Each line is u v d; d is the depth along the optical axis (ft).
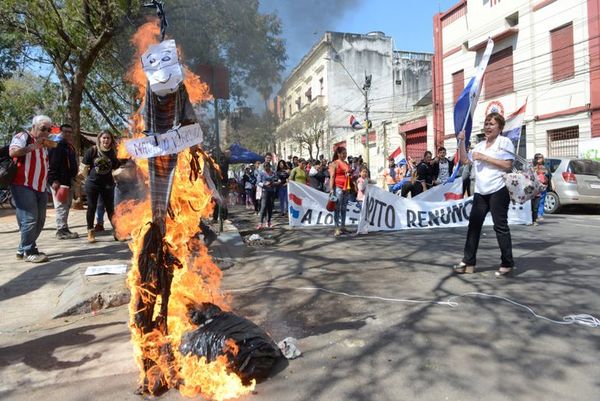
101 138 22.33
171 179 9.37
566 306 13.53
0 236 26.05
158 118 9.27
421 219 30.71
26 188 18.26
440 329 11.92
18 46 45.09
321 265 19.48
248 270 18.65
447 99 77.00
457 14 73.56
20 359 10.66
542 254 20.67
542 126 59.11
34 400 8.85
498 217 16.63
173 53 8.89
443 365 9.91
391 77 120.47
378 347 10.88
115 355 10.74
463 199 31.27
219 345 9.33
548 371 9.59
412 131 86.84
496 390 8.86
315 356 10.44
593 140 52.16
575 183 38.88
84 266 17.42
